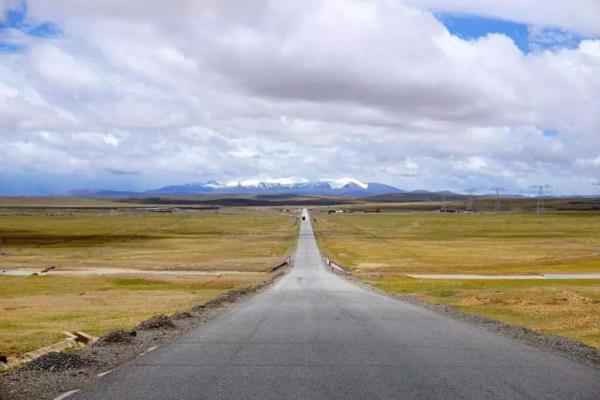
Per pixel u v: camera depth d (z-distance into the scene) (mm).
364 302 30891
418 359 12898
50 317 29781
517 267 84750
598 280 61250
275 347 14547
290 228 199000
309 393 9594
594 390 10102
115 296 45594
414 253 115062
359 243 143125
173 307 35031
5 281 62875
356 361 12562
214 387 10008
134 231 182000
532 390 10016
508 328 19656
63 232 173500
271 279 59719
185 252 115750
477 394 9656
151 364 12141
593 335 21922
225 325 19578
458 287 50094
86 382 10656
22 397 9523
